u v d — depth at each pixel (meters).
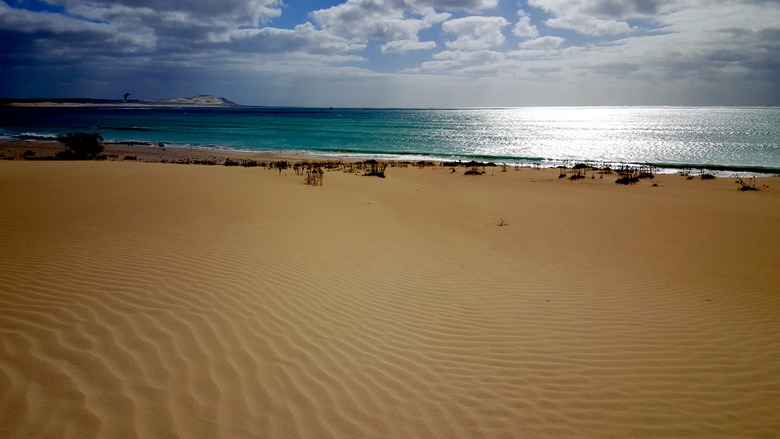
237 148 43.69
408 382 3.94
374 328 5.08
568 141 55.44
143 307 4.80
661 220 12.95
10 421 2.94
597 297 6.54
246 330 4.55
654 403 3.78
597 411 3.64
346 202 13.52
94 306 4.74
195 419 3.12
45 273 5.69
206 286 5.59
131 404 3.21
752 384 4.12
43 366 3.56
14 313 4.48
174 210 10.09
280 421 3.21
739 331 5.37
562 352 4.71
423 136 63.41
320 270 6.91
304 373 3.90
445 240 10.09
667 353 4.74
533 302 6.26
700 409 3.71
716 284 7.31
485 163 32.31
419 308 5.86
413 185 19.78
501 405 3.67
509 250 9.41
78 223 8.49
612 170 28.12
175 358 3.86
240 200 11.80
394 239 9.74
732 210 14.71
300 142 51.53
